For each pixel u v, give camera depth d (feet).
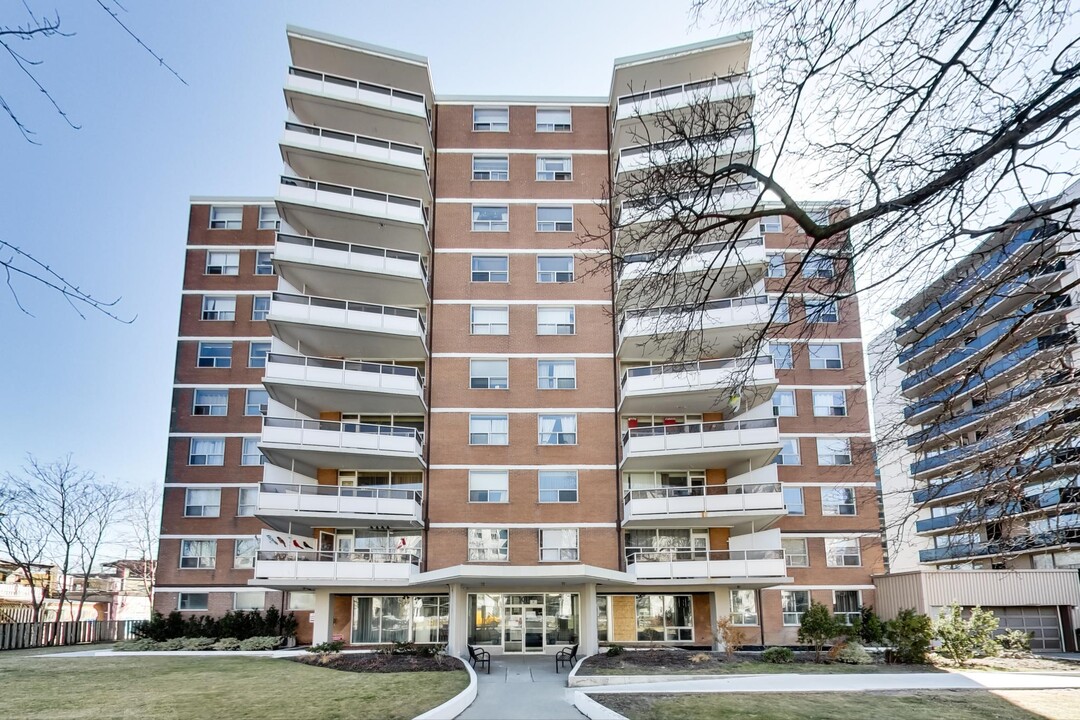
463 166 117.70
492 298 111.65
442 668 74.23
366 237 112.57
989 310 31.96
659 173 28.84
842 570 115.14
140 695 57.67
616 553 102.12
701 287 32.68
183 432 127.44
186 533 123.34
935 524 148.56
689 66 109.91
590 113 120.47
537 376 108.47
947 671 77.82
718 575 96.94
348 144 108.88
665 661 79.87
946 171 23.53
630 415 109.60
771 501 97.76
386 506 98.78
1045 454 30.37
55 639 121.08
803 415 120.47
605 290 111.75
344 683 63.57
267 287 133.90
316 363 100.32
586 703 51.57
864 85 25.05
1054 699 57.88
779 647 87.76
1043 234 26.40
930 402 36.14
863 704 54.85
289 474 104.17
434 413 106.83
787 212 25.35
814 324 31.81
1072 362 32.35
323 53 111.55
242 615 109.60
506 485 104.22
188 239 135.74
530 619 100.07
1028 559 133.39
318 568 95.55
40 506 152.66
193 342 131.44
